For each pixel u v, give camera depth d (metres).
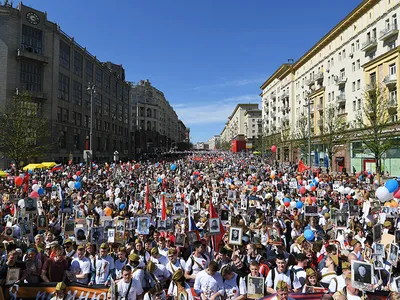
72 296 6.32
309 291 5.93
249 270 6.55
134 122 122.44
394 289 5.91
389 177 31.97
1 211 13.05
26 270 6.44
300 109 65.44
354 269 5.26
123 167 38.19
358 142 41.69
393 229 9.56
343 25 46.09
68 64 54.88
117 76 81.81
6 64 43.41
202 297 5.61
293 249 8.05
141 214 11.28
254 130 137.88
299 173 30.73
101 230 8.47
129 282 5.90
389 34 35.16
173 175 31.89
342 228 10.43
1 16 43.62
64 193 16.95
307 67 61.81
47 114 48.25
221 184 22.77
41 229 10.21
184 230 10.37
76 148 58.00
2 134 36.53
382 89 36.09
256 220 11.34
